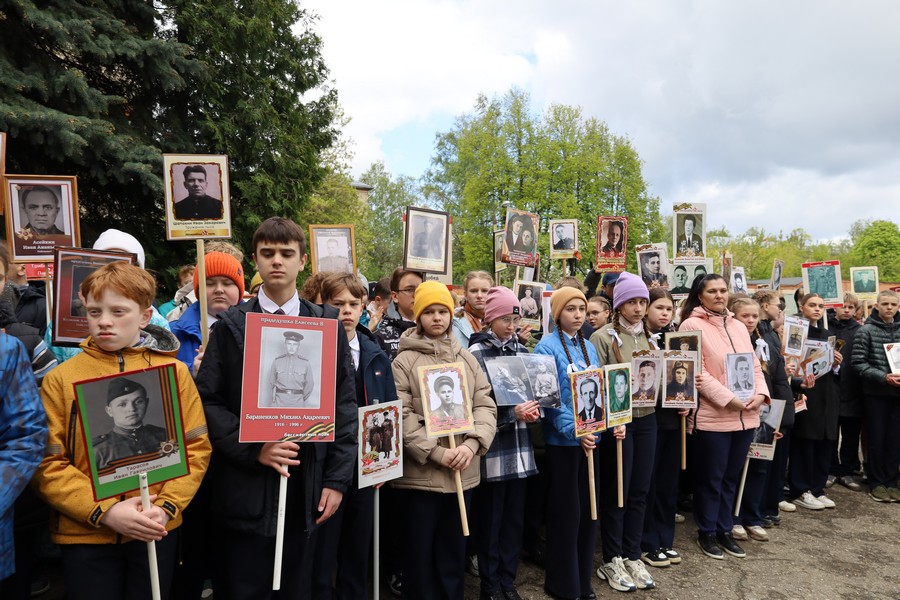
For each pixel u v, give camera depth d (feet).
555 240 28.45
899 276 176.96
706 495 15.15
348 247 17.29
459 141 110.32
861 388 21.56
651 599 12.67
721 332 15.47
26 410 6.60
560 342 12.64
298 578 8.27
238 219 40.73
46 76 28.17
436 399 10.41
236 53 40.73
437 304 11.13
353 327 10.85
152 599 7.12
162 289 36.24
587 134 104.63
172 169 11.09
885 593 13.37
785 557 15.24
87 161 28.73
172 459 7.00
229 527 7.79
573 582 11.85
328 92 52.29
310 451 8.11
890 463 20.27
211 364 7.90
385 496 12.66
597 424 11.68
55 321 8.32
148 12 34.22
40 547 10.93
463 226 109.19
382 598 12.42
